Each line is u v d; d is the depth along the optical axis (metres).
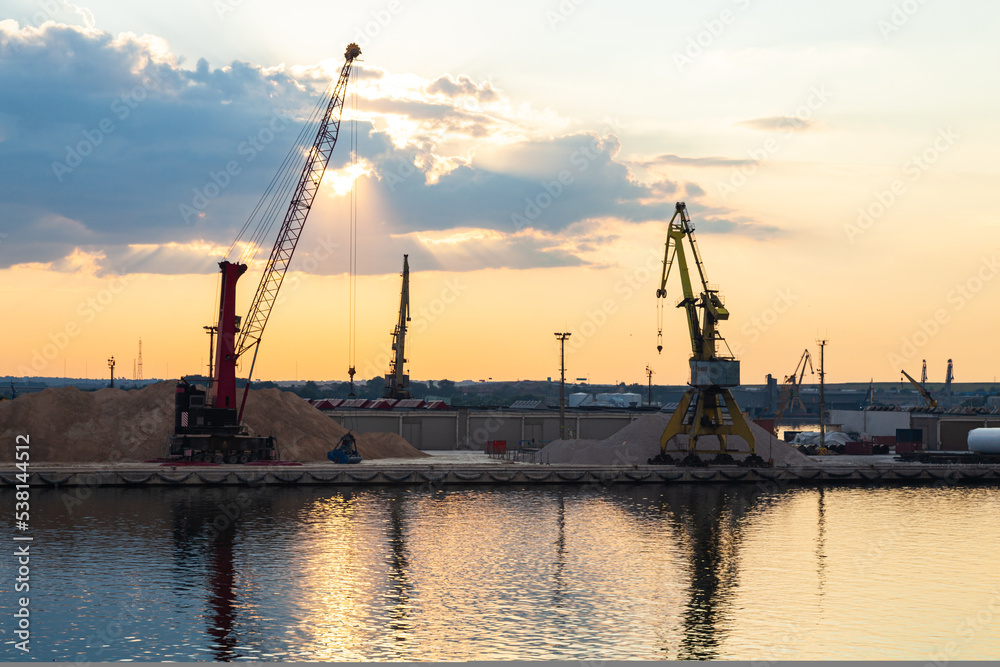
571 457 131.50
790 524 81.69
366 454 138.75
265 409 135.25
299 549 66.50
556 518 83.38
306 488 103.81
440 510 87.56
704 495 103.50
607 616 49.22
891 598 53.88
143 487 101.44
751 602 52.66
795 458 132.75
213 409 118.44
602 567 61.81
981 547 70.50
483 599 52.66
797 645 44.47
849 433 191.50
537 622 47.94
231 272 120.25
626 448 129.25
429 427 163.50
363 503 91.81
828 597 54.03
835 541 72.75
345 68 130.62
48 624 46.84
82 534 71.50
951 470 124.38
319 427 138.00
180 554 64.25
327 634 45.47
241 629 46.22
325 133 130.50
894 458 152.50
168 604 50.84
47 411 123.25
